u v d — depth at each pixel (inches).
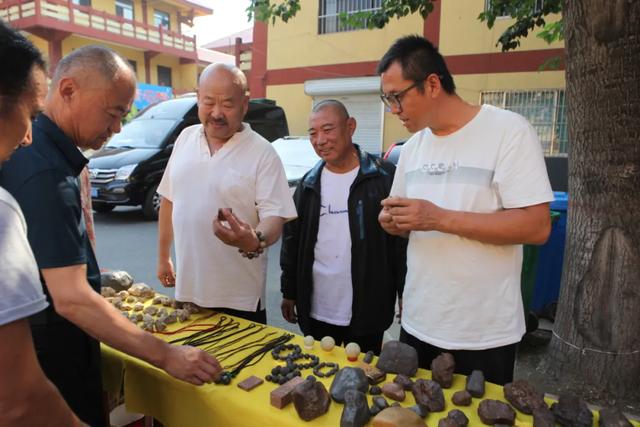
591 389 100.5
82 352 53.8
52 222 43.7
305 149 277.1
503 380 58.4
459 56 382.9
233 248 74.2
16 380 30.5
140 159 271.1
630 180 94.2
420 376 55.4
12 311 30.0
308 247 87.0
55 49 604.1
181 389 53.9
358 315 83.3
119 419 66.7
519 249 58.9
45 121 47.8
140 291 82.0
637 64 90.7
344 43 434.3
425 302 60.1
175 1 746.2
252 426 48.3
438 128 58.9
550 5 151.4
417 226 53.2
